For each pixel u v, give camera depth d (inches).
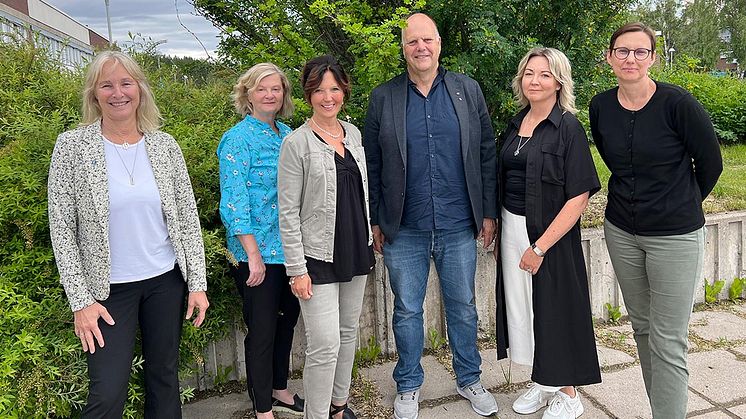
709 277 175.5
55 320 93.4
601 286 163.2
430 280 148.2
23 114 111.2
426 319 148.9
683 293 97.4
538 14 159.0
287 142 97.3
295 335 136.0
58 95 127.5
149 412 94.7
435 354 147.0
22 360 88.2
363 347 144.7
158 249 89.0
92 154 82.7
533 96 104.8
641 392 124.3
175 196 91.2
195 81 165.0
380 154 112.6
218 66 166.1
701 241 97.0
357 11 149.4
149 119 89.1
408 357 116.8
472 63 148.6
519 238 109.0
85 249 83.7
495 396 125.1
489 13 147.1
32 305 92.4
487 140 115.1
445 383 131.7
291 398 120.0
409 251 113.7
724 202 198.7
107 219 83.0
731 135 358.3
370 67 133.8
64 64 148.2
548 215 104.7
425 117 109.3
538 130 106.4
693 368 134.6
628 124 97.9
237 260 104.7
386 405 123.0
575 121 103.9
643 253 102.3
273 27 154.7
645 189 97.7
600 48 167.3
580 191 101.8
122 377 84.9
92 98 85.7
